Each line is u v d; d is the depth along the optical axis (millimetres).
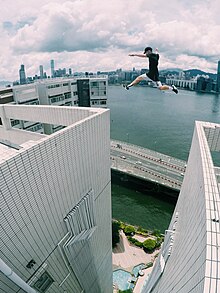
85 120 34125
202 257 17656
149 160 112312
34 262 29141
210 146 42969
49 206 29297
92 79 102562
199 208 23562
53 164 28734
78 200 36062
